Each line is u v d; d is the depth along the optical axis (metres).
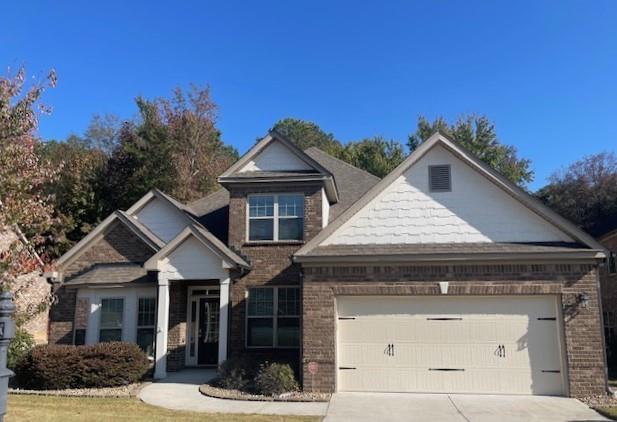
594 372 14.03
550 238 15.45
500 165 51.12
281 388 14.43
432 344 14.96
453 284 14.89
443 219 15.92
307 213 18.91
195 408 12.78
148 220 21.28
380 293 15.08
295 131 66.06
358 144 55.97
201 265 17.50
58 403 12.95
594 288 14.41
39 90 11.18
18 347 17.20
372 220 16.11
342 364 15.06
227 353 17.09
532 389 14.45
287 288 18.69
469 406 13.02
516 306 14.84
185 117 44.72
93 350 15.60
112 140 55.41
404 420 11.61
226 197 24.20
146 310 19.17
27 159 10.99
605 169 43.44
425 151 16.30
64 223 32.09
